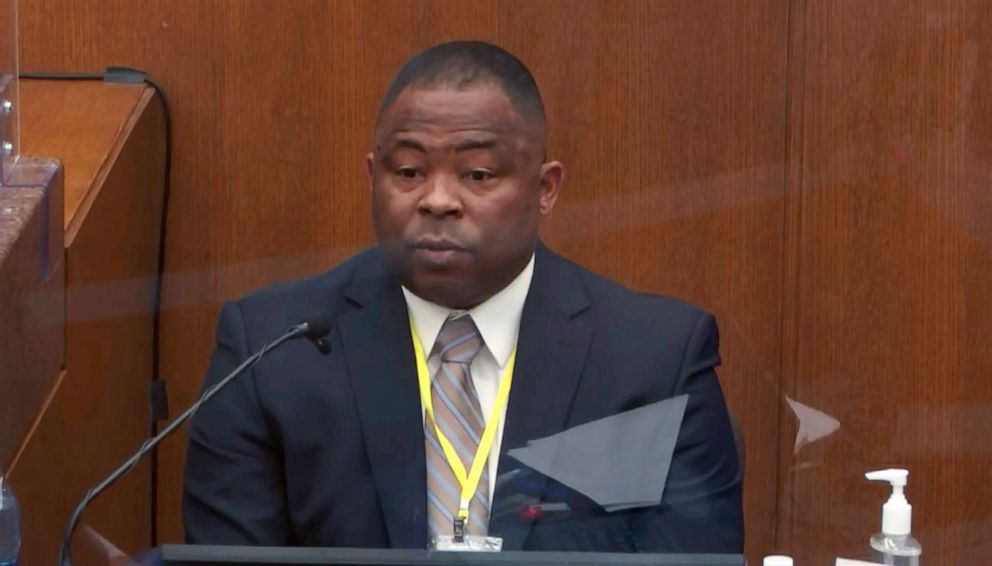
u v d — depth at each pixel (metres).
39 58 8.30
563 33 8.45
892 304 8.69
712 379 6.60
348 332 6.43
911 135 8.62
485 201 6.30
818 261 8.63
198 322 8.12
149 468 6.44
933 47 8.55
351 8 8.47
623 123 8.50
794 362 8.55
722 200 8.55
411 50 8.49
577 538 6.05
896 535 7.32
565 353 6.45
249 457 6.31
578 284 6.64
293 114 8.48
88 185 7.22
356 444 6.28
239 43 8.45
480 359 6.42
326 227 8.49
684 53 8.48
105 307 7.24
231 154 8.48
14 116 6.97
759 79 8.53
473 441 6.29
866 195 8.62
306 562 5.04
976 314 8.70
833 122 8.60
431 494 6.19
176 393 7.90
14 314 5.86
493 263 6.34
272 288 6.61
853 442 8.54
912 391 8.59
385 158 6.38
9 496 5.71
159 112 8.35
